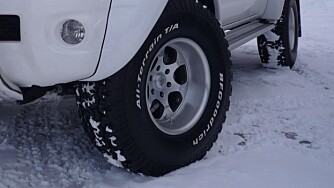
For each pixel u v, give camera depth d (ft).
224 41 10.84
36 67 7.89
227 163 10.02
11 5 7.75
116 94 8.52
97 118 8.66
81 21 7.79
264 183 9.12
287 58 18.84
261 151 10.69
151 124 9.12
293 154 10.55
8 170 9.53
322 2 41.19
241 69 19.11
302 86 16.65
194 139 10.02
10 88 8.20
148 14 8.41
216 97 10.60
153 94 9.96
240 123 12.62
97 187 9.05
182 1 9.56
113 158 9.09
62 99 14.38
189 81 10.46
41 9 7.64
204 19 10.11
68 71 7.99
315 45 25.29
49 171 9.65
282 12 18.08
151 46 9.07
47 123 12.32
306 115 13.41
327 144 11.24
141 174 9.35
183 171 9.66
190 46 10.07
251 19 16.75
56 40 7.80
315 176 9.50
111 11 7.97
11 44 7.90
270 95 15.29
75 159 10.25
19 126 12.00
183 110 10.32
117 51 8.16
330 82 17.44
